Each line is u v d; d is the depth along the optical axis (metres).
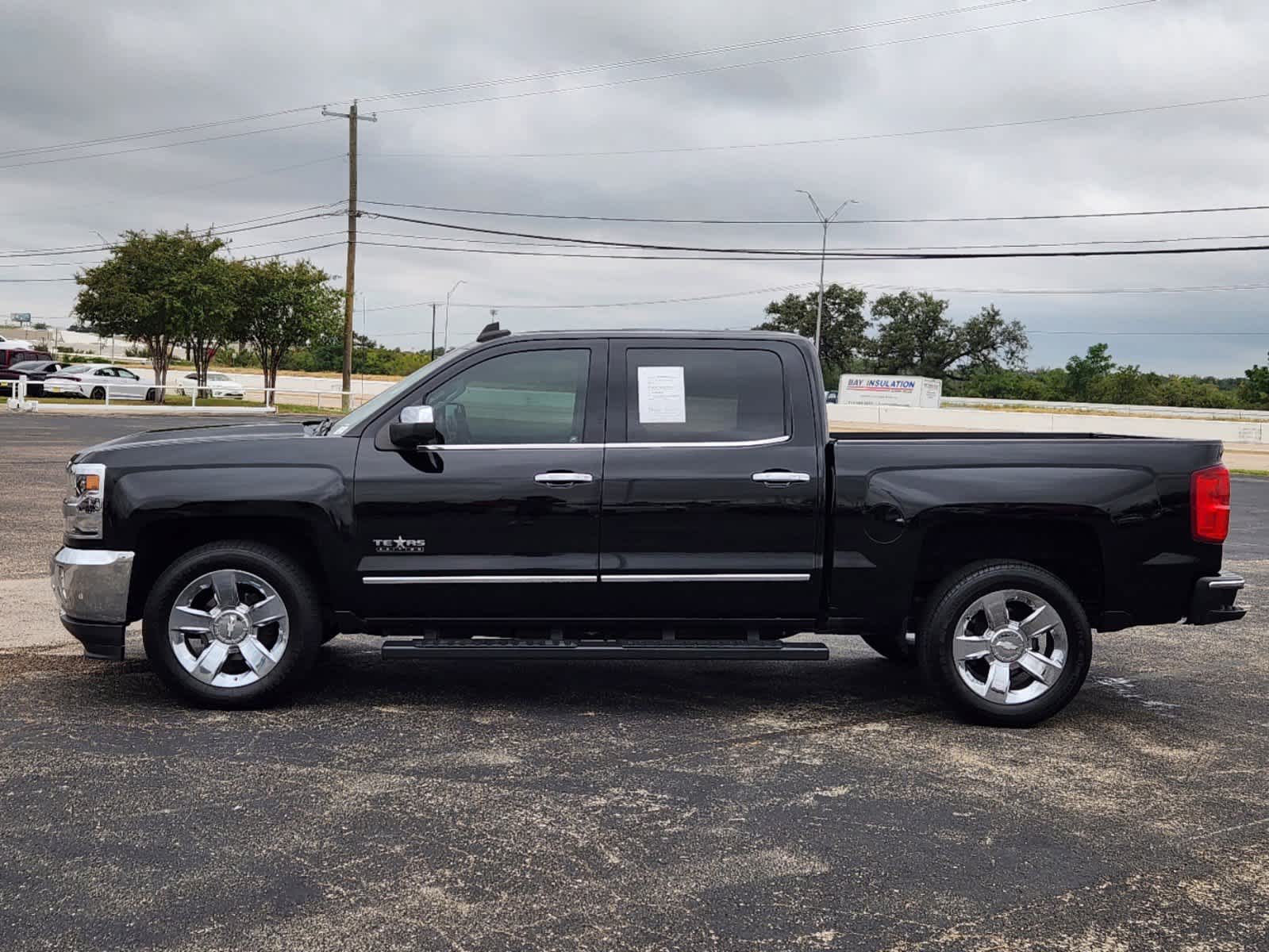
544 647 5.46
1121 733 5.47
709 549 5.49
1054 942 3.27
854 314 93.31
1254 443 46.25
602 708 5.74
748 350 5.65
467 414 5.57
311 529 5.47
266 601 5.46
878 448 5.52
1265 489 22.30
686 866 3.76
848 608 5.55
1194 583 5.56
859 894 3.57
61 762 4.69
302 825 4.05
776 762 4.89
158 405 39.72
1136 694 6.27
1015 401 73.94
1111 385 100.75
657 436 5.53
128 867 3.66
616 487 5.45
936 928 3.35
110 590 5.42
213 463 5.44
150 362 77.81
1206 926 3.39
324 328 47.34
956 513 5.46
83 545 5.46
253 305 45.91
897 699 6.04
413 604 5.50
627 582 5.46
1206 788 4.66
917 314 99.50
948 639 5.48
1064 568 5.97
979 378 100.69
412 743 5.04
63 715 5.36
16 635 6.92
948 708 5.88
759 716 5.64
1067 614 5.46
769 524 5.49
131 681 5.98
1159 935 3.32
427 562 5.45
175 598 5.41
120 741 4.98
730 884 3.63
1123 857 3.91
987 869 3.79
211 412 37.16
